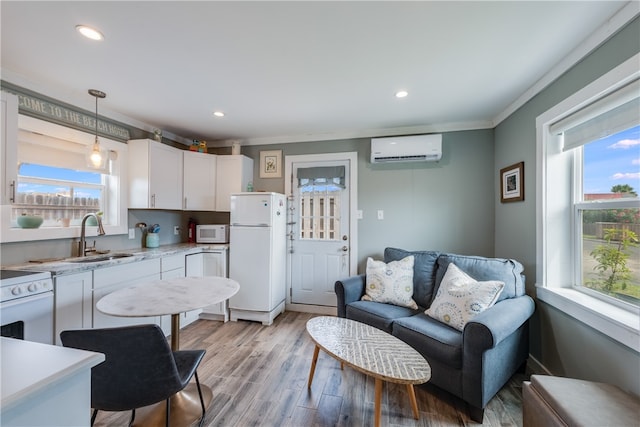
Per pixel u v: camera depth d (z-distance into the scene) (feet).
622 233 5.40
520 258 8.27
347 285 8.65
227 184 12.07
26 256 7.20
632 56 4.60
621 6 4.60
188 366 4.99
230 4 4.55
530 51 5.89
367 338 6.02
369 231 11.38
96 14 4.79
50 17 4.85
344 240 11.68
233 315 10.89
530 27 5.13
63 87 7.57
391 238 11.16
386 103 8.63
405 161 10.73
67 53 5.98
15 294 5.53
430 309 7.36
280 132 11.71
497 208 9.92
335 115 9.67
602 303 5.66
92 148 8.61
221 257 11.07
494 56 6.08
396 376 4.62
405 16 4.85
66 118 8.06
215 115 9.71
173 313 5.05
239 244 10.82
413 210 10.95
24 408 2.03
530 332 7.57
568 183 6.83
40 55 6.06
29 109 7.20
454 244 10.55
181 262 10.19
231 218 10.96
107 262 7.42
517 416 5.66
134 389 4.10
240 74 6.89
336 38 5.48
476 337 5.39
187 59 6.23
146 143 9.86
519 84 7.36
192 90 7.78
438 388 6.63
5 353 2.50
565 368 6.24
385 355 5.29
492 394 5.65
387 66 6.52
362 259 11.44
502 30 5.22
